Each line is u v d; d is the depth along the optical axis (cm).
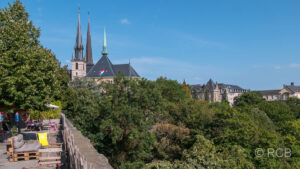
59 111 3506
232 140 3588
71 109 4512
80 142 1181
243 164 2838
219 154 2948
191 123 4600
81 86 6994
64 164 1173
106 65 13050
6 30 1831
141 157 4047
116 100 4019
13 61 1792
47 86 1992
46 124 2711
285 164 3319
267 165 3142
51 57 2278
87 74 12950
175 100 7744
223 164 2484
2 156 1325
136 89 4112
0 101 1762
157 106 4253
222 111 4644
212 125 4322
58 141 1788
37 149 1267
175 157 4203
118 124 3744
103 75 12588
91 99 5150
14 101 1775
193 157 2614
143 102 4150
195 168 2119
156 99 4284
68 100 4459
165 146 4197
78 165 745
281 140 3784
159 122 5022
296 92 18625
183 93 8662
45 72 2011
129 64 13188
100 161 851
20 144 1295
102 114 4134
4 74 1709
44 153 1375
